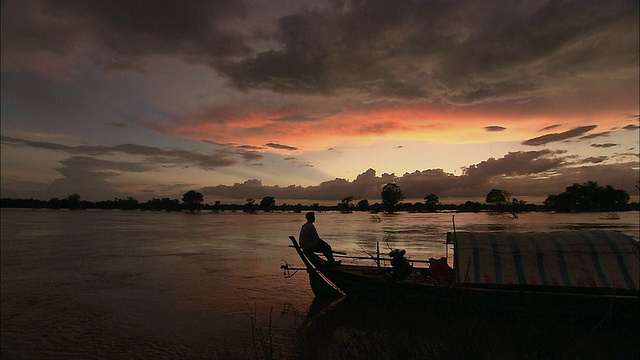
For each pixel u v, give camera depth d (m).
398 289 9.90
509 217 81.19
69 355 8.44
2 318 11.09
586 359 6.88
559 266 8.88
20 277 17.20
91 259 22.66
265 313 11.29
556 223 51.38
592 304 8.40
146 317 11.12
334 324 9.75
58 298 13.41
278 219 91.75
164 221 78.12
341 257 21.75
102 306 12.33
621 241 8.89
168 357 8.23
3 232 43.28
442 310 6.93
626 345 7.60
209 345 8.84
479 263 9.34
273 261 21.50
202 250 26.84
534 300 8.35
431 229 45.69
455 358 4.32
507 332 5.52
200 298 13.20
